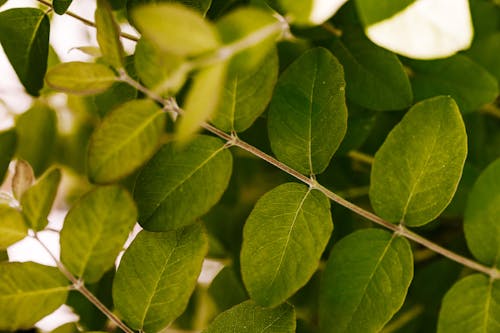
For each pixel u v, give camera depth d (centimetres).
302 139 35
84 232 34
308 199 36
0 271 34
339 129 35
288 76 35
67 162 46
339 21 39
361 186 43
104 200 34
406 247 36
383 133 42
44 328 39
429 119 35
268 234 35
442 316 37
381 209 36
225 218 45
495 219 37
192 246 35
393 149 35
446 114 35
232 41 29
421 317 43
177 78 29
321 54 35
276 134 35
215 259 45
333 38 39
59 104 45
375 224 43
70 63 32
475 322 37
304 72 35
